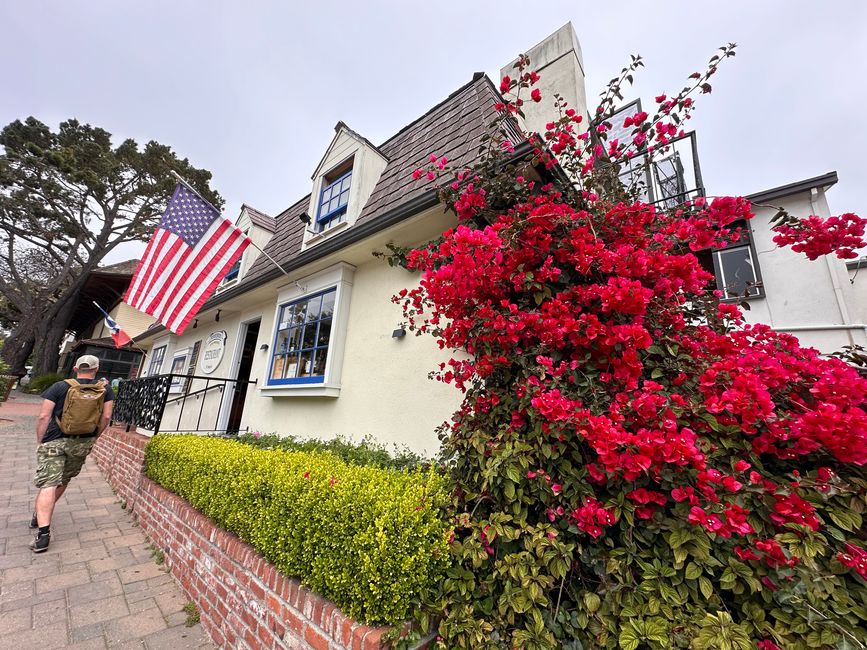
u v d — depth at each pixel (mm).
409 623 1622
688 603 1415
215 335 7441
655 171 4605
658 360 1909
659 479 1550
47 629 2289
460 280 2145
